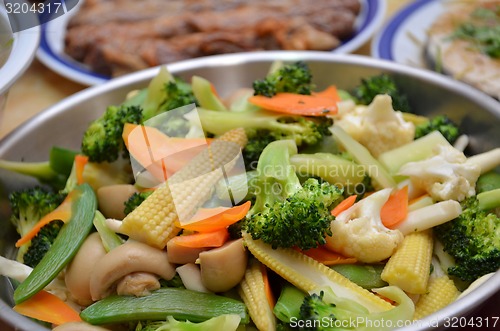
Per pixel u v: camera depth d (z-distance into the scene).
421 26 0.74
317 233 0.44
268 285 0.45
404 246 0.47
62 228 0.49
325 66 0.60
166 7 0.80
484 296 0.42
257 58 0.61
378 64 0.59
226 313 0.44
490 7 0.77
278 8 0.78
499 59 0.68
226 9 0.79
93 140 0.52
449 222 0.48
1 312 0.43
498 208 0.50
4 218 0.52
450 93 0.56
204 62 0.60
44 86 0.72
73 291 0.46
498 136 0.53
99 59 0.72
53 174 0.55
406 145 0.52
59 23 0.79
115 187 0.50
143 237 0.46
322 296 0.43
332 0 0.80
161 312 0.44
